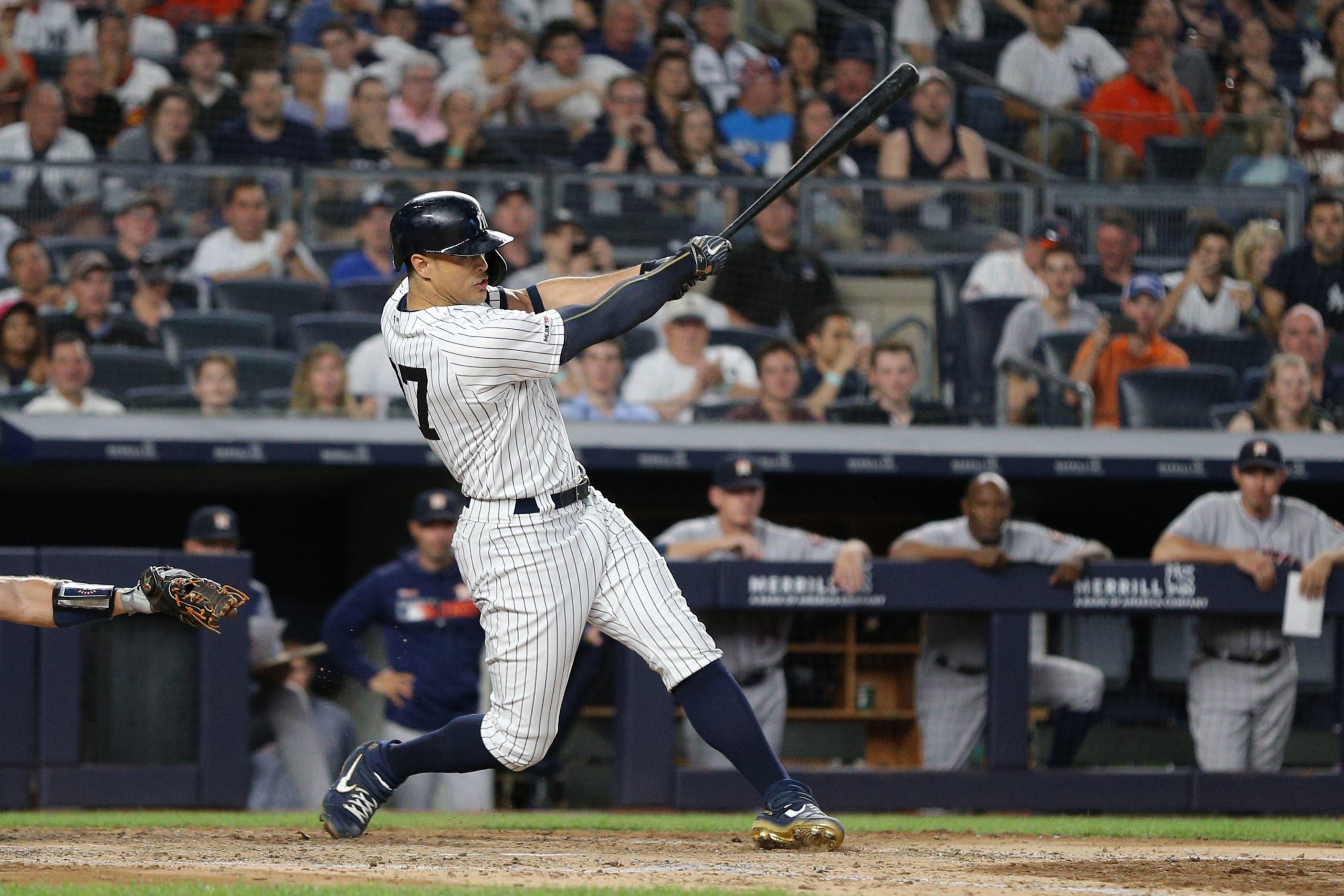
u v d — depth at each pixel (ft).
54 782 77.56
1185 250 116.98
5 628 77.15
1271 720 82.64
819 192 115.44
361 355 106.93
